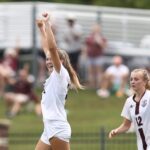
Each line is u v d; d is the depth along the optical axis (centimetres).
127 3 8119
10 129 4844
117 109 5403
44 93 2741
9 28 6216
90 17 6234
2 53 6247
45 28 2702
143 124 2730
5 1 7962
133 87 2742
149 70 5231
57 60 2703
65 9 6156
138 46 6309
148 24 6369
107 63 6103
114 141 4300
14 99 5247
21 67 6059
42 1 8169
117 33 6294
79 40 5959
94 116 5231
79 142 4338
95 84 5891
